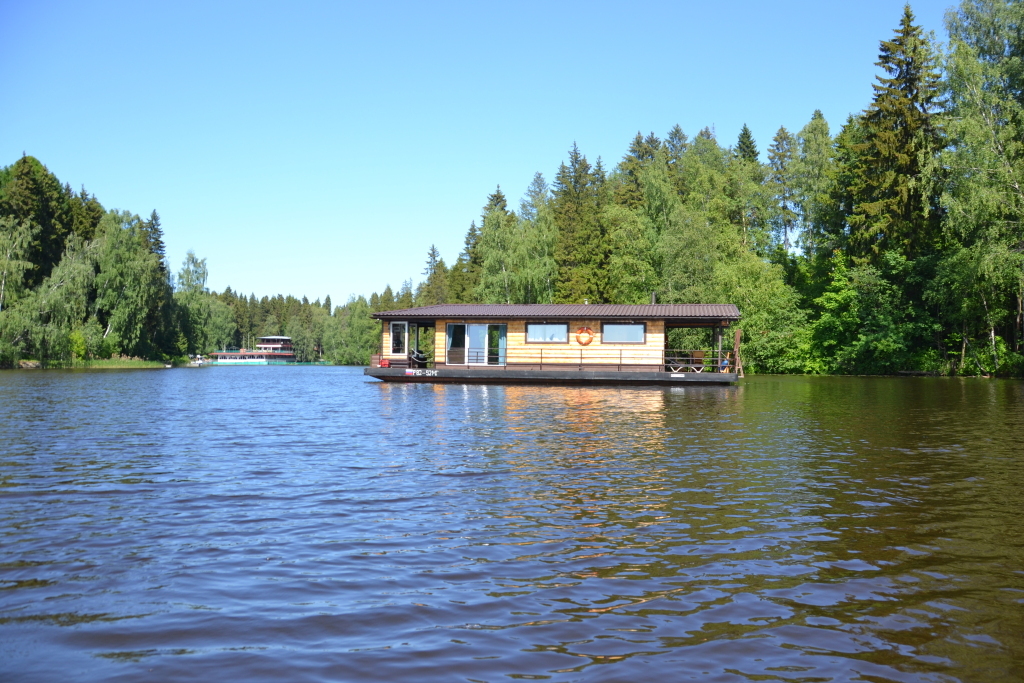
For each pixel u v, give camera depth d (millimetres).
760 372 61062
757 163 82625
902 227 51031
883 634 5188
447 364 39812
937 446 14477
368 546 7348
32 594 5988
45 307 60781
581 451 13742
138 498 9617
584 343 38312
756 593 5992
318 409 23672
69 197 90500
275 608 5676
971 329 49469
